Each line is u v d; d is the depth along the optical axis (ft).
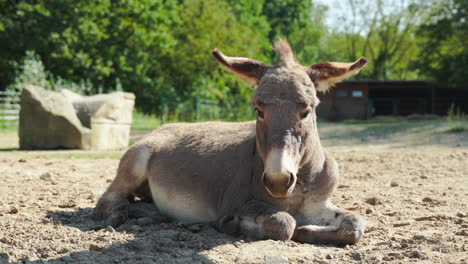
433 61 115.24
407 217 17.71
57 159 37.99
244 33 130.52
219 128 18.54
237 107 111.45
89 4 97.50
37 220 16.78
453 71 108.58
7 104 80.84
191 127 19.51
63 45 92.94
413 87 127.65
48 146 47.50
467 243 13.23
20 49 94.89
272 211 14.25
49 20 92.63
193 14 124.98
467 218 17.04
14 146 51.24
